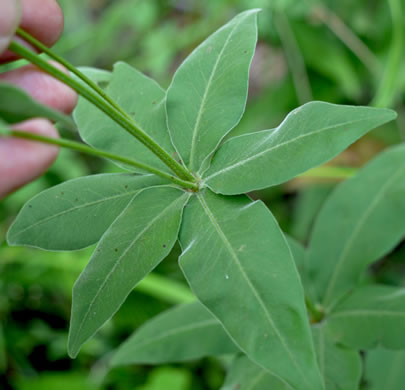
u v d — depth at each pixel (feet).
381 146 1.76
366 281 1.51
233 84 0.78
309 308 0.95
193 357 0.97
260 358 0.63
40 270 1.78
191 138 0.78
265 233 0.69
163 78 2.16
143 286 1.56
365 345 0.89
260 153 0.72
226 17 2.05
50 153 0.64
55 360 1.70
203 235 0.71
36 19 0.75
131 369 1.61
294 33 1.80
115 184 0.78
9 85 0.57
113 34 2.34
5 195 0.64
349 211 1.02
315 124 0.69
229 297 0.66
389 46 1.75
